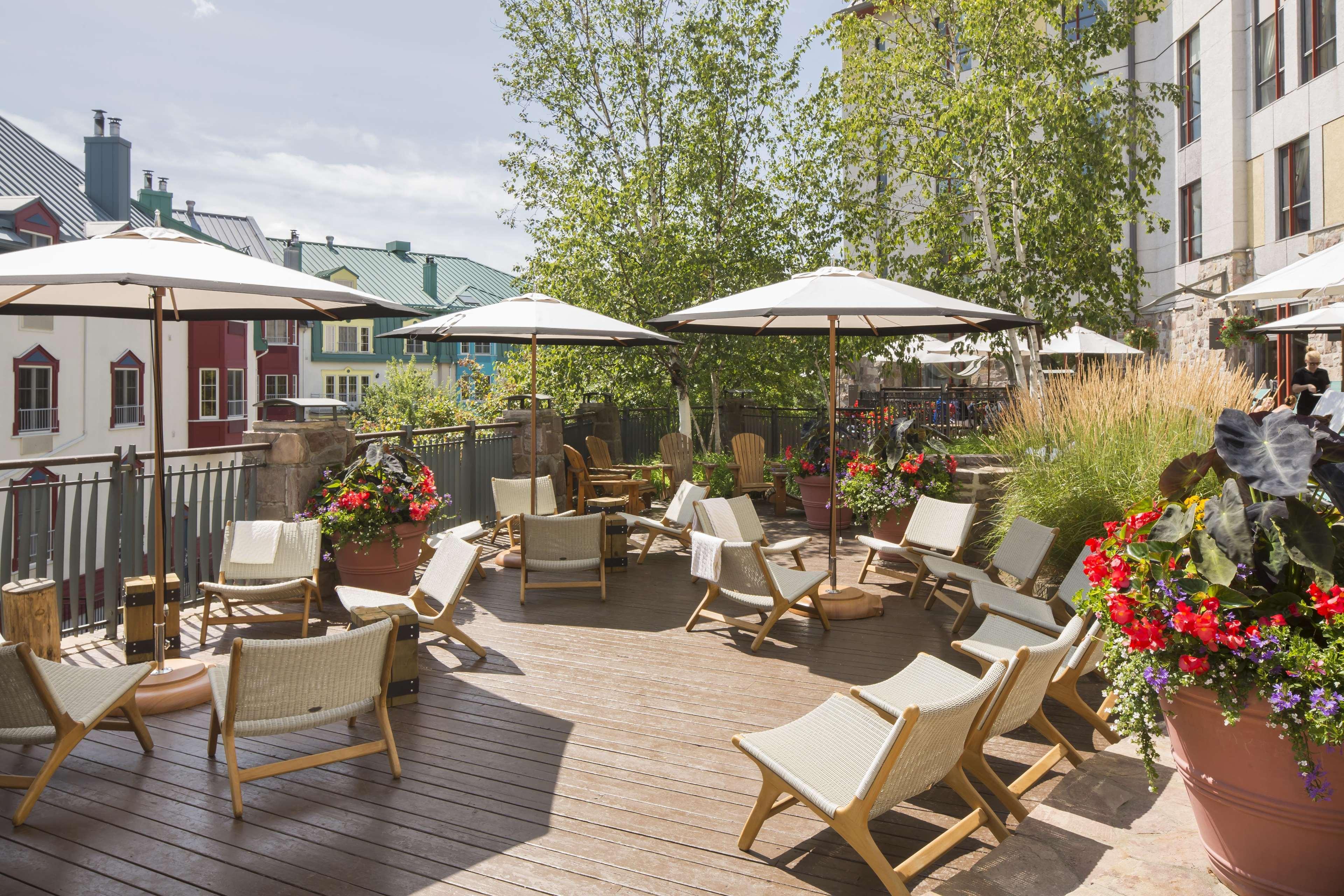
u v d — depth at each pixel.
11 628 4.81
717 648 5.74
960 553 6.84
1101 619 2.83
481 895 2.87
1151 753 2.67
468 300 53.47
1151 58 20.53
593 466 12.30
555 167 14.63
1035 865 2.85
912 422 8.14
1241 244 16.72
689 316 6.02
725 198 13.92
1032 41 11.20
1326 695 2.18
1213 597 2.40
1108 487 6.49
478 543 9.36
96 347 25.00
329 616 6.46
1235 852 2.54
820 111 13.97
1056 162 10.91
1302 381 11.28
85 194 28.73
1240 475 2.42
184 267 3.85
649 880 2.97
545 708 4.63
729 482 12.96
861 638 6.00
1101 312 11.05
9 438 21.80
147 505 6.26
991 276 11.27
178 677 4.65
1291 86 15.15
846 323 7.59
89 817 3.39
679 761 3.96
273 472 7.00
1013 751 4.09
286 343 38.72
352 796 3.59
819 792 2.88
